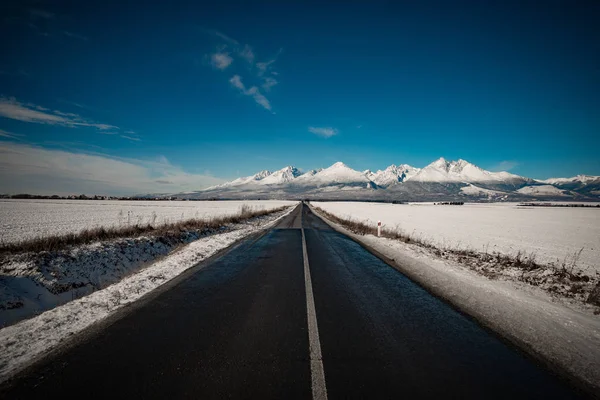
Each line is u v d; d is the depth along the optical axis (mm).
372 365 3303
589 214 55219
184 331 4156
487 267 9281
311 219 32031
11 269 6367
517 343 3906
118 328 4223
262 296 5848
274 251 11422
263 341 3877
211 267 8516
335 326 4398
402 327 4383
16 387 2824
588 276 8414
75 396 2725
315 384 2930
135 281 6762
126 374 3080
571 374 3199
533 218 43156
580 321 4684
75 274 7199
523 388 2930
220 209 49344
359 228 21125
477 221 36312
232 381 2975
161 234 12883
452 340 3973
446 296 5934
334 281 7078
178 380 2988
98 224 19703
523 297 5906
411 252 11617
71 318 4551
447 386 2932
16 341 3748
